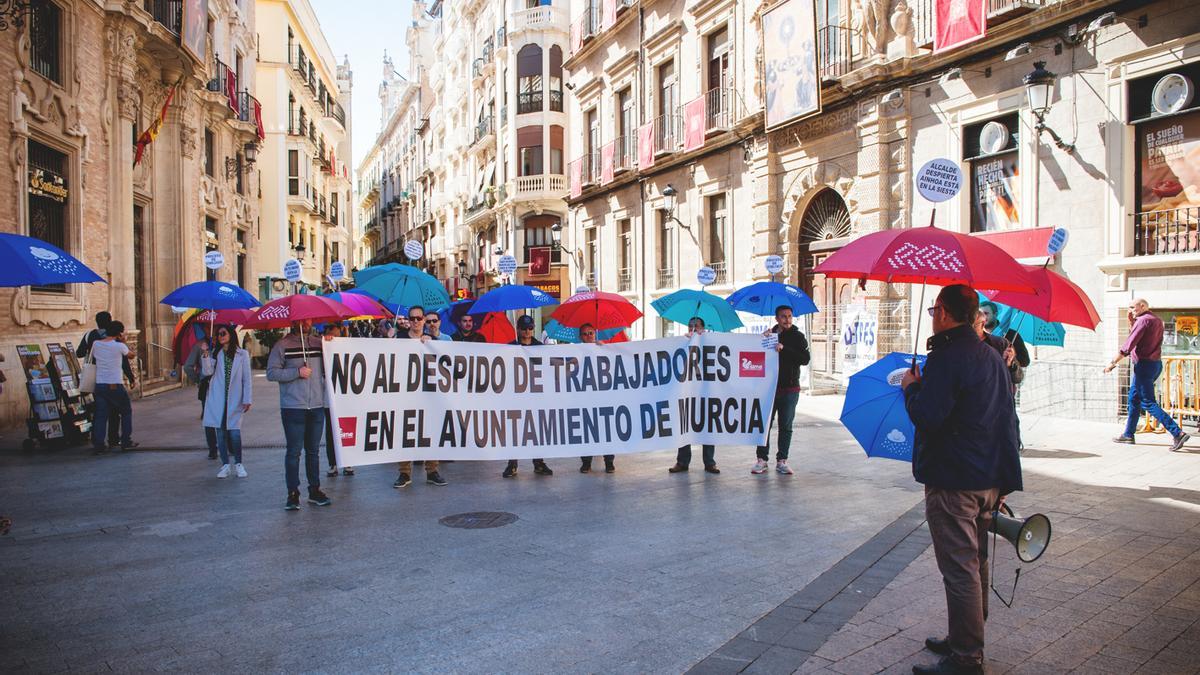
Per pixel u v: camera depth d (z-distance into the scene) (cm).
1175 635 412
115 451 1097
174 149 2134
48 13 1441
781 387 876
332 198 5253
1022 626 427
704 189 2183
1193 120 1066
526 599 483
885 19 1527
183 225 2155
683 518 683
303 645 416
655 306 987
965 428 369
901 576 515
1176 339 1088
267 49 3738
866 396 543
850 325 1608
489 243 4384
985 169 1358
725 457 1010
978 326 603
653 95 2420
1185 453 912
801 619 443
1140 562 532
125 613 464
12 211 1281
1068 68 1201
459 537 627
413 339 805
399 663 394
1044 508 676
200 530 655
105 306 1636
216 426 901
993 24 1279
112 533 648
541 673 381
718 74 2128
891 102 1482
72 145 1490
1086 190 1181
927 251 383
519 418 835
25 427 1311
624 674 379
